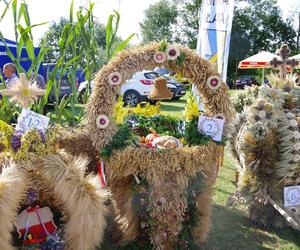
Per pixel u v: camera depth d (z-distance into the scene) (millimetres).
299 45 38031
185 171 2172
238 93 4105
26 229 2150
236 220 3072
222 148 2432
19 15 2912
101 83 2176
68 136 2566
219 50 4320
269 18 37969
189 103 2535
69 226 1945
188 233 2387
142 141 2398
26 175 1910
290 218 2641
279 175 2783
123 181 2293
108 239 2555
